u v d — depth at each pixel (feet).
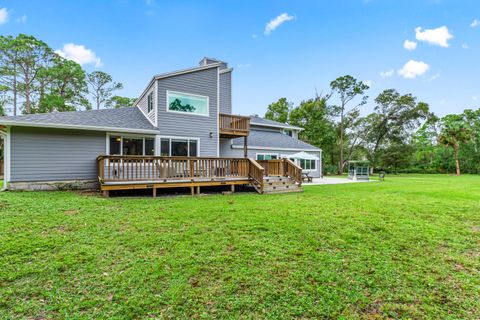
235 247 11.78
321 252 11.37
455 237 13.65
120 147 34.86
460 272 9.78
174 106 38.81
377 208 20.62
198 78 41.04
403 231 14.49
